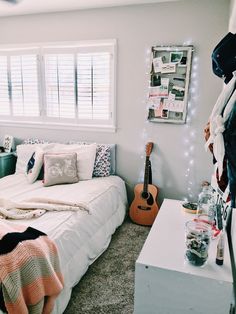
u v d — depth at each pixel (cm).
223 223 156
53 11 321
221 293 117
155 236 151
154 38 290
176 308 126
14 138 380
